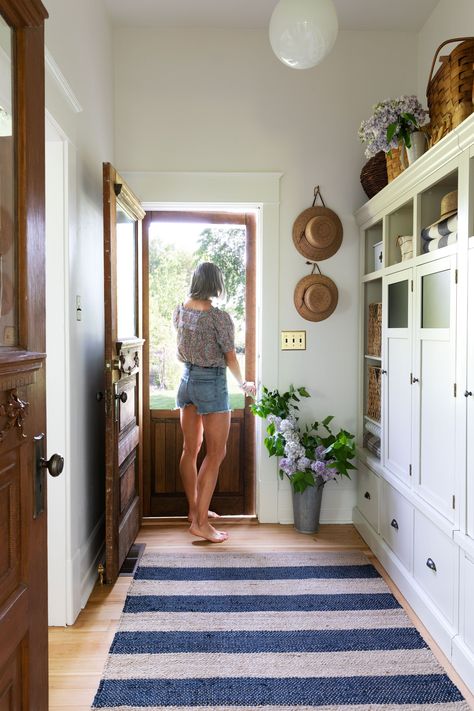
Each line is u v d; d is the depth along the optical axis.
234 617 2.05
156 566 2.52
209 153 3.03
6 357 0.83
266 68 3.04
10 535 0.91
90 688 1.65
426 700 1.58
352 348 3.12
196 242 3.22
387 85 3.06
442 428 1.89
